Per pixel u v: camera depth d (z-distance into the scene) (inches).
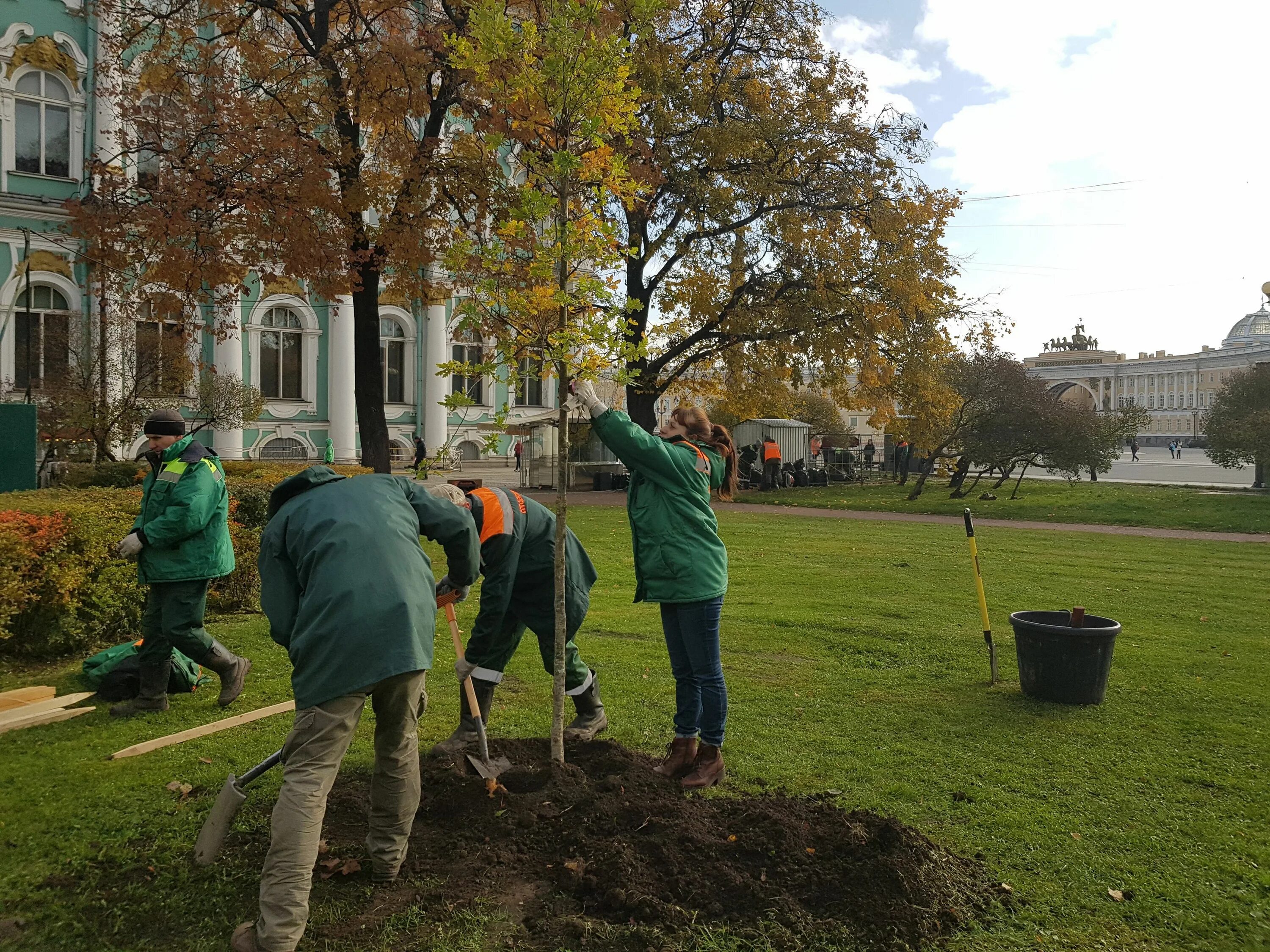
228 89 550.6
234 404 813.2
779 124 919.0
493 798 149.6
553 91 165.5
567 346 159.2
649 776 161.9
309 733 115.0
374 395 613.3
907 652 283.7
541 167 171.3
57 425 590.6
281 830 110.9
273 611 126.3
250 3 604.7
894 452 1612.9
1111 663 259.6
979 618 339.6
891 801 163.3
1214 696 236.8
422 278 615.2
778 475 1228.5
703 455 169.3
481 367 169.6
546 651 191.2
